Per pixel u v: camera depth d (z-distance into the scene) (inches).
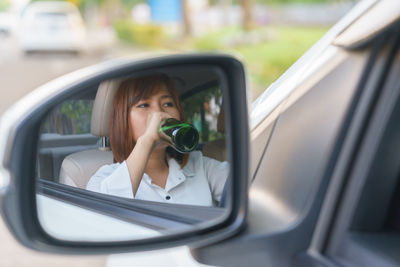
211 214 54.4
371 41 47.3
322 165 47.4
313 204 47.2
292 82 58.2
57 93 40.7
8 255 143.0
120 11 1809.8
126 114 62.3
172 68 47.4
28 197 39.9
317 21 942.4
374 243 44.8
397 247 44.4
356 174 45.7
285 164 51.7
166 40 1042.1
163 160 63.3
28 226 39.6
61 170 65.2
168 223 54.8
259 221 48.6
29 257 140.9
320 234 47.1
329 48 55.1
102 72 43.9
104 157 65.2
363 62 47.6
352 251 45.1
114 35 1369.3
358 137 45.9
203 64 47.5
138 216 57.6
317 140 49.1
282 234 46.9
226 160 63.1
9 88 560.7
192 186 63.2
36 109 39.5
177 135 59.5
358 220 45.8
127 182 60.6
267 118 58.0
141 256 61.3
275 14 995.3
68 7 912.9
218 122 63.7
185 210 56.4
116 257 66.2
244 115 47.1
